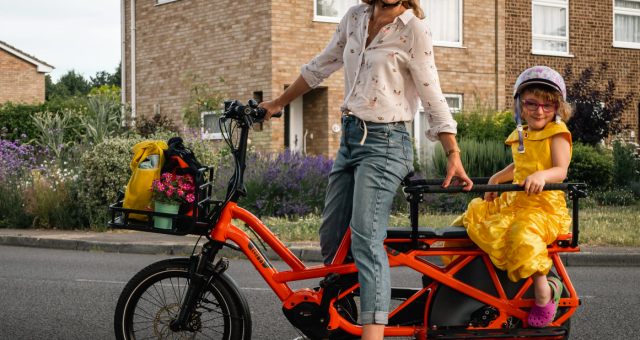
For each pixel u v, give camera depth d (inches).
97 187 414.9
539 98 132.3
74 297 227.9
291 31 613.3
